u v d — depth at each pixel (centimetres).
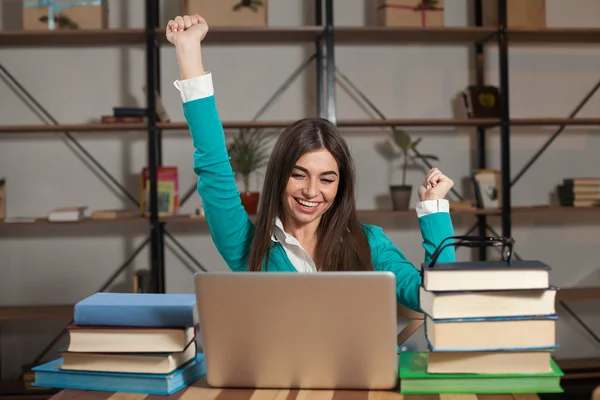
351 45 354
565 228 366
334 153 149
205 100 134
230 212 154
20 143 347
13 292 348
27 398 315
